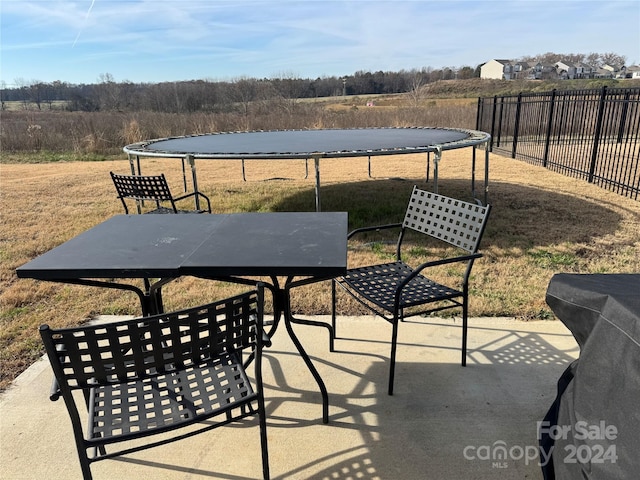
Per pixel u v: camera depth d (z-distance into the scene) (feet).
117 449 5.55
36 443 5.64
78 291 10.34
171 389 4.70
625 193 18.80
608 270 10.75
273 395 6.53
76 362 3.79
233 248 5.34
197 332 4.15
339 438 5.64
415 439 5.58
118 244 5.63
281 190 21.42
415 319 8.60
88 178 25.52
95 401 4.54
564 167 24.11
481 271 10.80
